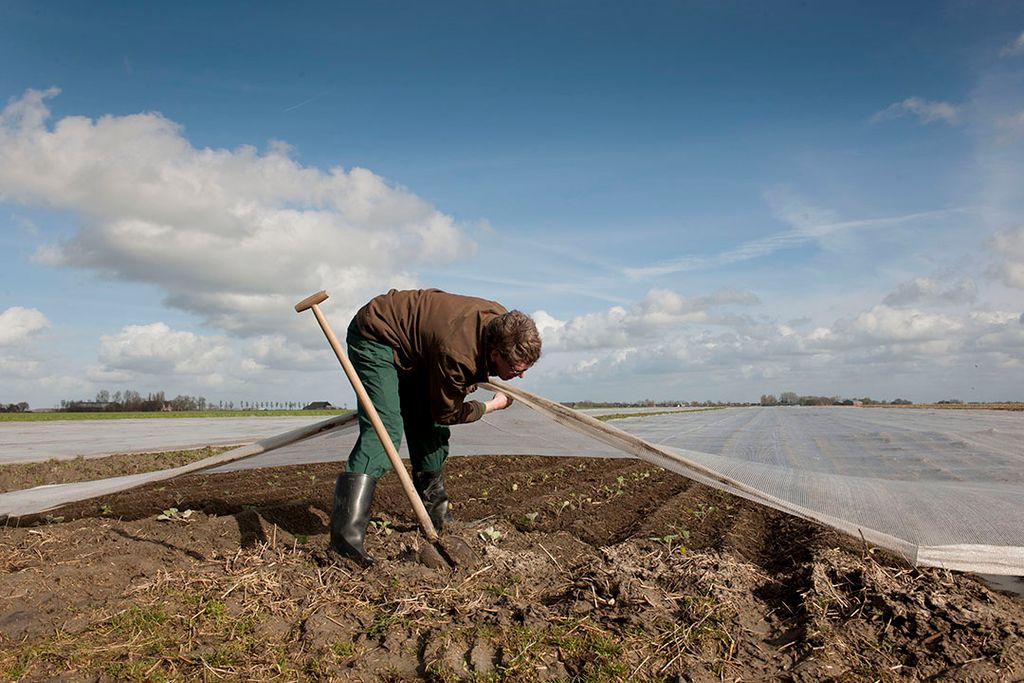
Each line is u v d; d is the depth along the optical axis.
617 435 4.51
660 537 4.82
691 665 2.79
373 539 4.59
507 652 2.85
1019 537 4.27
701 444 12.98
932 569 3.97
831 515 4.73
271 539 4.66
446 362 3.85
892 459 9.75
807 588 3.62
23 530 4.89
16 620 3.16
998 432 15.39
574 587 3.62
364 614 3.33
